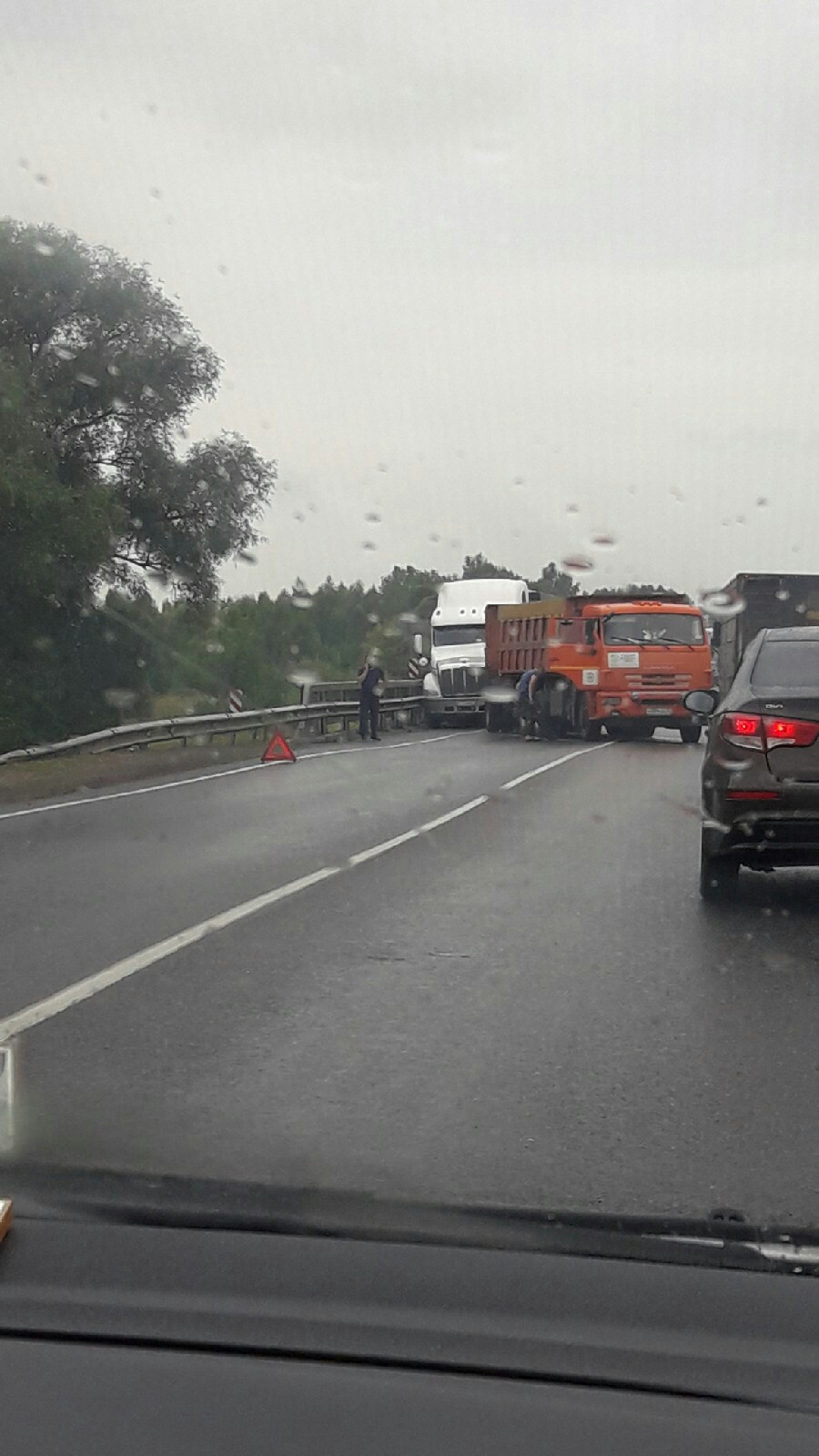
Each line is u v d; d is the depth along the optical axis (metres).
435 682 40.28
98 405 42.50
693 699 10.64
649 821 15.57
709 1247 4.09
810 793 9.47
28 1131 5.18
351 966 8.12
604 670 32.38
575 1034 6.65
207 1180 4.64
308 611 44.00
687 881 11.28
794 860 9.96
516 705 35.56
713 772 9.84
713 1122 5.37
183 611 45.56
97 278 41.69
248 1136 5.14
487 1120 5.36
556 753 28.08
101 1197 4.46
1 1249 3.97
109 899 10.34
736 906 10.10
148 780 21.00
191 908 9.97
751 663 10.17
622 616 32.75
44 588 36.91
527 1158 4.94
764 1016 7.01
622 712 32.25
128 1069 6.02
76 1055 6.24
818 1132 5.27
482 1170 4.80
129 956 8.35
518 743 32.19
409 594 43.62
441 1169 4.80
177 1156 4.91
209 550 45.34
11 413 36.28
